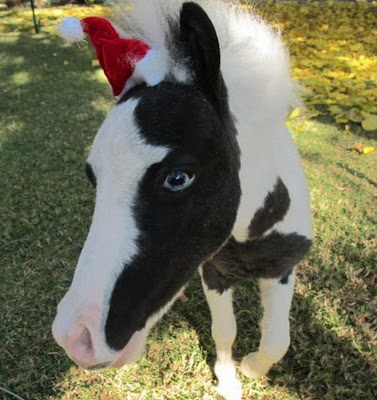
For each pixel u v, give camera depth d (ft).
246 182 1.74
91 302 1.37
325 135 4.81
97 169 1.45
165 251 1.44
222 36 1.72
